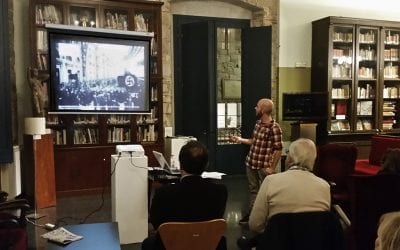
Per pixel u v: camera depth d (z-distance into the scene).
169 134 6.27
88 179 5.38
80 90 5.16
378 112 6.96
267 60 6.52
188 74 6.55
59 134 5.27
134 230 3.51
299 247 1.94
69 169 5.26
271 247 1.94
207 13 6.66
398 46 7.16
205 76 6.39
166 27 6.15
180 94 6.62
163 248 2.10
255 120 6.66
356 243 2.81
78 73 5.14
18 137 5.20
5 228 2.60
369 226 2.80
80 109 5.18
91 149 5.38
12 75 4.96
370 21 6.70
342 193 4.05
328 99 6.54
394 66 7.22
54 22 5.23
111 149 5.51
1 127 4.57
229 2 6.72
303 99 6.50
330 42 6.52
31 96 4.91
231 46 6.73
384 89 7.11
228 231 3.86
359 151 6.82
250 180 4.15
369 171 4.46
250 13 6.92
